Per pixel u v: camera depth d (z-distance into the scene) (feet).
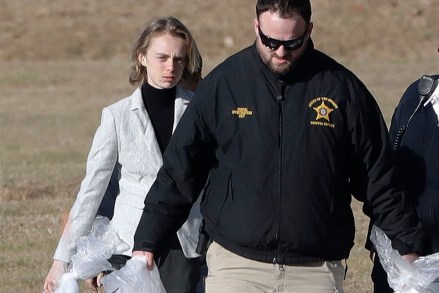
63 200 136.46
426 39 341.21
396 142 65.46
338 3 368.89
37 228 120.57
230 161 61.46
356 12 361.10
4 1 382.63
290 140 60.39
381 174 61.57
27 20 362.94
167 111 73.05
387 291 65.62
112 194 75.46
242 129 61.00
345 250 62.39
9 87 287.69
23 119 231.71
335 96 60.75
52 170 161.58
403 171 64.80
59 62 327.06
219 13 367.45
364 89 61.62
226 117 61.36
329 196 60.80
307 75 60.95
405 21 352.90
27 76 299.99
